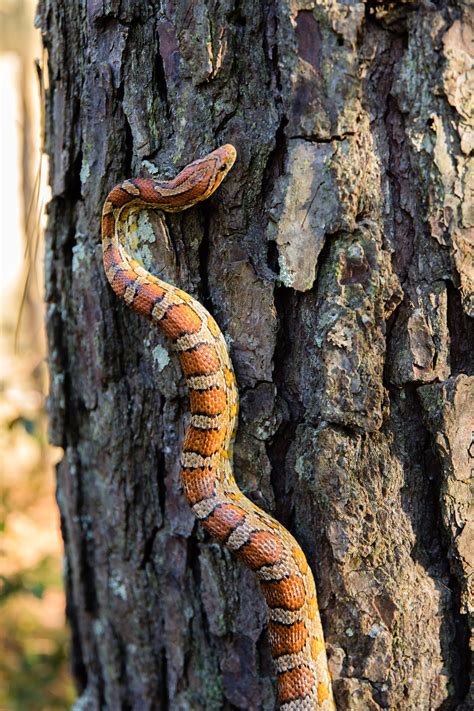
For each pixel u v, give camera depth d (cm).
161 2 256
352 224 247
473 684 271
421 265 253
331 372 255
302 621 266
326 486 262
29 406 613
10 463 834
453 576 269
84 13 272
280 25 243
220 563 291
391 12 238
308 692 264
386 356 258
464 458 259
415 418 264
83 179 289
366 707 272
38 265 789
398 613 267
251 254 262
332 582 268
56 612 661
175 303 269
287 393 269
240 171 256
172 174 262
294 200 251
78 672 376
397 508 266
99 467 320
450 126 242
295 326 264
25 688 558
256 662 291
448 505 261
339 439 259
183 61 254
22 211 743
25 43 889
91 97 276
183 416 290
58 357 329
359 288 251
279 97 249
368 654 270
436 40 237
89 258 296
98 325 298
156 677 323
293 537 271
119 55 264
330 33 238
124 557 317
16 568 644
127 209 270
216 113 255
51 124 304
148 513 308
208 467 275
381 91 246
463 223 247
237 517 271
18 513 752
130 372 299
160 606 315
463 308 254
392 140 248
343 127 243
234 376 270
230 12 247
